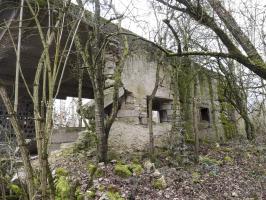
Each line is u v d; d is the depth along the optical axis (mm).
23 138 1453
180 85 8789
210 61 8344
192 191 5270
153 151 6551
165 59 8141
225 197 5246
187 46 7719
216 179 5969
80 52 5703
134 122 7125
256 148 8648
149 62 7844
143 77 7641
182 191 5211
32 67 8023
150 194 4969
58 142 7016
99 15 5398
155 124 7652
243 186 5785
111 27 6492
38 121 1466
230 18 4875
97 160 5531
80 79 6414
